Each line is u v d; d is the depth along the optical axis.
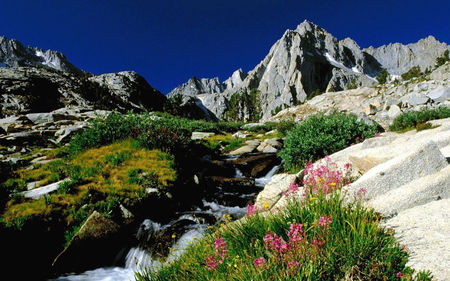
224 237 3.46
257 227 3.28
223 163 13.85
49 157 11.04
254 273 2.29
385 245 2.42
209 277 2.74
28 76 59.28
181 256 3.83
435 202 3.19
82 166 8.91
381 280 2.09
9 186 7.32
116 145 11.47
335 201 3.26
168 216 7.81
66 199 6.56
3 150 12.49
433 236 2.58
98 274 5.28
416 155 3.97
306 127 11.27
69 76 83.06
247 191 10.55
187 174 10.69
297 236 2.41
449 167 3.73
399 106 22.77
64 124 20.78
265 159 14.48
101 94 62.25
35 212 5.81
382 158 5.03
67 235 5.56
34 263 4.93
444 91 20.62
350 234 2.62
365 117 14.97
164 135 11.99
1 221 5.32
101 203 6.66
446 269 2.07
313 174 4.41
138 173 8.76
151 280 3.52
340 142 9.73
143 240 6.39
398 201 3.38
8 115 37.88
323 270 2.23
